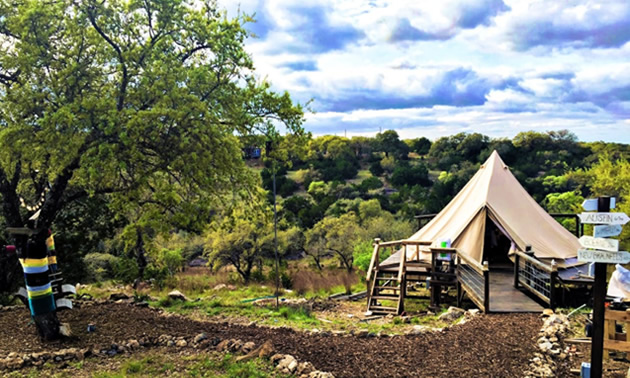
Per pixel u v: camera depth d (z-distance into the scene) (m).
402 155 81.94
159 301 12.04
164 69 7.54
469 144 73.44
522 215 13.03
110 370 6.45
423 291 13.73
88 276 20.59
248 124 8.62
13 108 7.09
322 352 6.92
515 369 6.18
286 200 52.56
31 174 8.63
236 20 8.49
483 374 6.05
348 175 69.25
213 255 33.91
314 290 16.30
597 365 5.32
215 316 10.72
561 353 6.72
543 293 9.98
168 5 7.80
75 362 6.79
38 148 6.83
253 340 7.51
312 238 38.97
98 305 10.76
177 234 35.34
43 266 7.61
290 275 19.53
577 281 9.71
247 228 32.06
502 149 66.62
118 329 8.39
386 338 7.77
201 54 8.74
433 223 14.93
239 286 17.20
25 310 10.07
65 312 9.66
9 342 7.72
